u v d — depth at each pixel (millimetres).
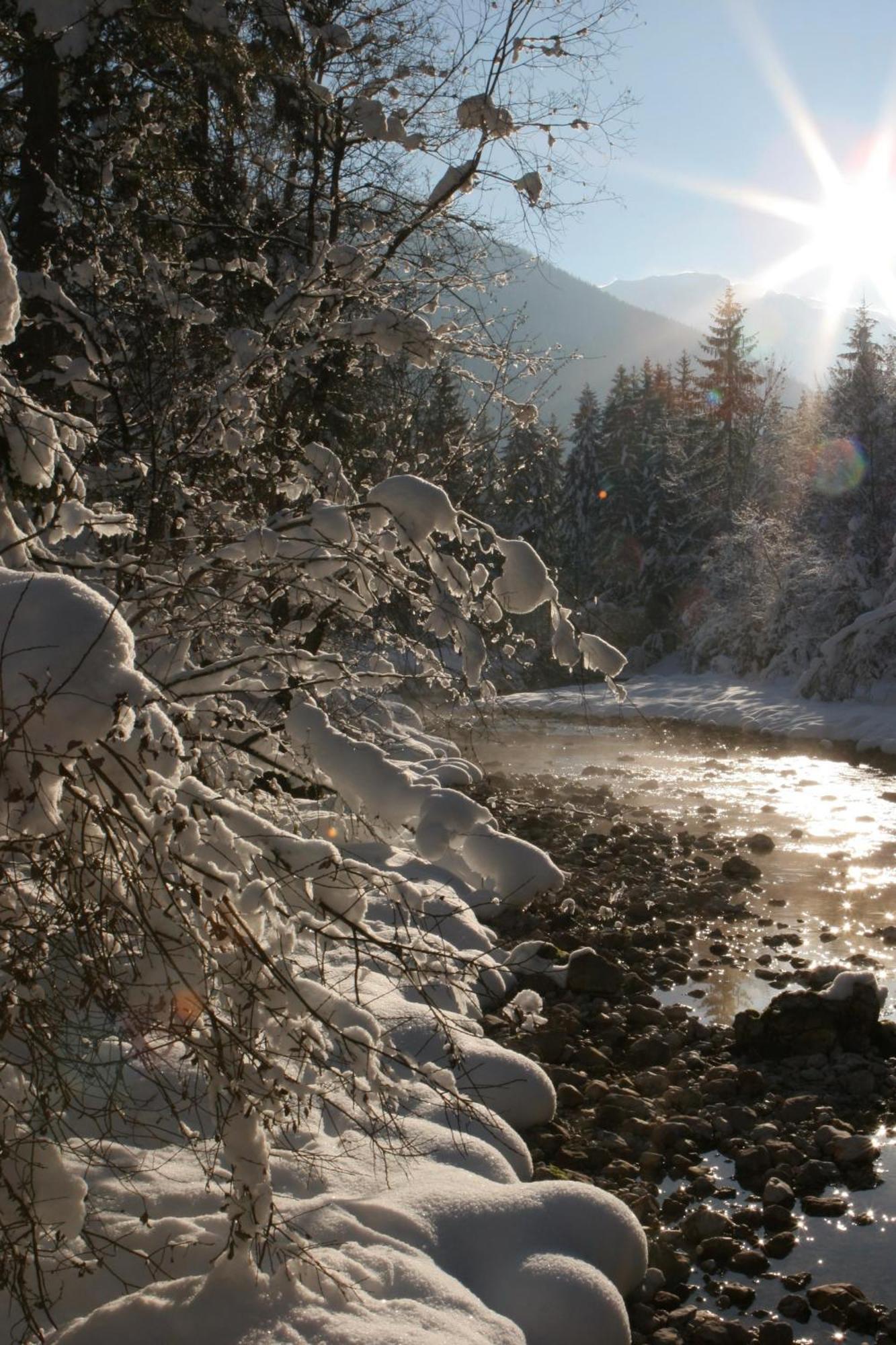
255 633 4422
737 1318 4094
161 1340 2645
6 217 7789
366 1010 3156
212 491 5363
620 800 15453
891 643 25203
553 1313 3232
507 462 8438
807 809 14758
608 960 8094
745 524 33594
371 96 8531
